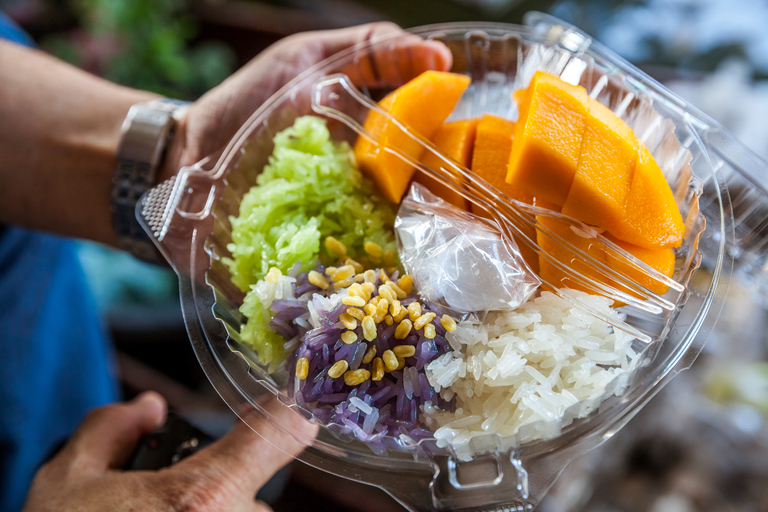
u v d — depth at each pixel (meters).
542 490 0.20
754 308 0.34
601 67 0.23
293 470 0.36
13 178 0.30
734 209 0.23
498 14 0.46
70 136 0.30
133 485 0.22
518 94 0.23
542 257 0.21
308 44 0.29
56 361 0.38
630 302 0.20
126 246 0.29
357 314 0.20
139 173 0.28
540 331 0.20
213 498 0.21
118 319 0.45
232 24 0.53
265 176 0.24
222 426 0.38
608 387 0.20
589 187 0.20
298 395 0.20
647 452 0.34
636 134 0.23
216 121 0.29
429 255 0.21
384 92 0.27
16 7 0.54
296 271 0.22
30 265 0.35
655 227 0.20
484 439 0.19
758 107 0.40
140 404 0.27
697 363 0.35
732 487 0.32
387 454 0.20
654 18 0.44
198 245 0.22
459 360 0.20
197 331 0.21
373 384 0.20
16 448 0.35
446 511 0.20
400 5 0.48
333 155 0.24
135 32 0.52
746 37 0.42
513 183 0.21
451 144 0.24
